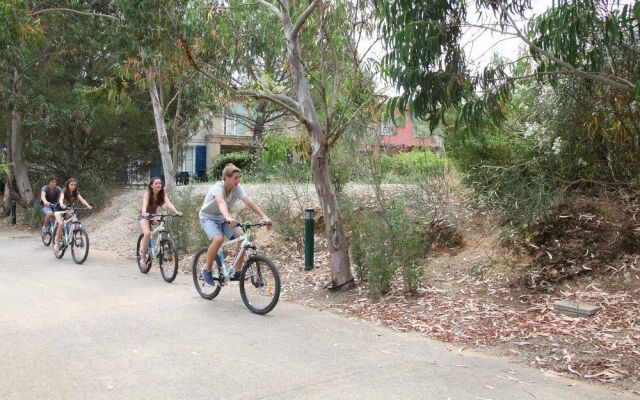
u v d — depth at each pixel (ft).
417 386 15.42
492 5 19.30
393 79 18.86
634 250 23.62
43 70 60.54
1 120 68.54
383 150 34.91
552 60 19.36
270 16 35.24
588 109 24.59
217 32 33.01
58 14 48.96
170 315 22.95
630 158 26.99
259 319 22.43
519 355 17.87
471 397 14.67
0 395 14.66
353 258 27.07
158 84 46.78
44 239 46.73
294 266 32.45
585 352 17.53
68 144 70.28
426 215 31.12
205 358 17.65
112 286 29.07
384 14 19.99
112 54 51.01
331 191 26.66
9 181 70.90
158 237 31.48
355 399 14.56
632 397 14.65
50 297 26.30
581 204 26.50
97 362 17.20
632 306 20.45
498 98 19.40
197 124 51.55
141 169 77.25
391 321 21.98
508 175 28.04
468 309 22.41
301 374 16.33
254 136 69.56
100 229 55.72
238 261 24.29
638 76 21.30
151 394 14.83
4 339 19.45
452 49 18.52
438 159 35.63
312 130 26.43
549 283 23.38
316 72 29.73
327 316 23.00
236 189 25.20
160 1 28.53
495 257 26.73
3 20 39.96
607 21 17.66
